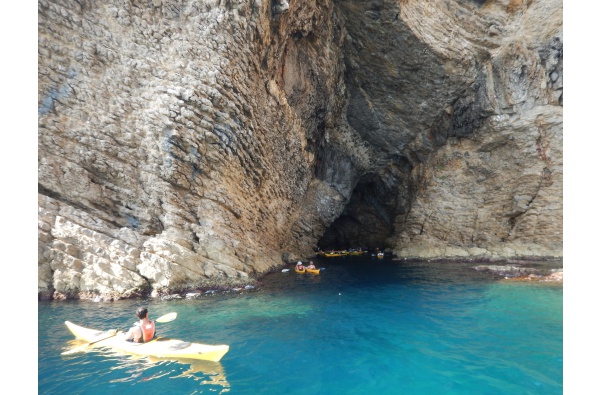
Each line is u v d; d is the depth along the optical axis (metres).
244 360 5.88
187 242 10.70
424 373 5.48
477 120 21.02
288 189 18.28
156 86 11.25
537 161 20.22
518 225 20.61
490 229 21.44
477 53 20.20
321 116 20.25
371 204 26.95
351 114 22.75
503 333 7.33
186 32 11.95
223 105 12.25
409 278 14.39
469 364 5.81
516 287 11.93
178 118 11.06
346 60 20.58
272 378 5.24
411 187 24.44
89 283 8.94
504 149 21.12
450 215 22.42
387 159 24.45
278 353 6.21
